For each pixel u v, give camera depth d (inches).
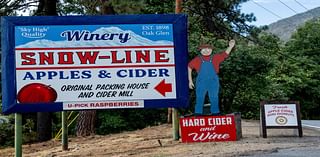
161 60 449.7
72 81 436.1
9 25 429.1
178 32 453.1
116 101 441.7
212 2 1003.3
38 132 853.8
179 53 451.8
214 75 518.9
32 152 546.9
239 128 526.0
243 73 973.2
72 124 902.4
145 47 448.5
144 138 576.1
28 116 1004.6
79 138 664.4
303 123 941.2
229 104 1018.1
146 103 445.7
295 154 403.2
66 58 436.5
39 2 885.8
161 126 740.0
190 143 497.4
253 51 994.7
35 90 429.4
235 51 954.7
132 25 447.5
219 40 951.0
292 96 1764.3
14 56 428.1
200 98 517.3
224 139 505.4
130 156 435.5
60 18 436.5
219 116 509.7
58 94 433.1
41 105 430.0
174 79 450.3
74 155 477.1
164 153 438.0
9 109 424.8
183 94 449.7
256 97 1036.5
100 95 439.5
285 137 534.6
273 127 532.4
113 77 442.0
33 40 431.8
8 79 426.3
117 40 444.8
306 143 476.1
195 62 522.3
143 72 446.6
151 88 447.2
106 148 511.2
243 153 410.9
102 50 441.7
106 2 731.4
